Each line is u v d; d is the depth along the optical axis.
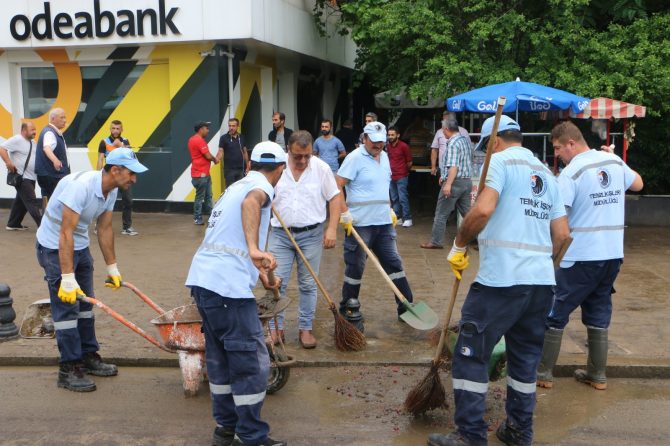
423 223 12.55
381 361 5.61
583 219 4.93
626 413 4.77
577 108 9.43
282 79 15.90
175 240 10.59
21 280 8.09
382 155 6.45
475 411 4.07
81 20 12.64
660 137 12.30
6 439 4.36
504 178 4.02
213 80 12.83
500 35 11.20
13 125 13.73
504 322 4.04
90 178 4.98
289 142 5.68
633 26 11.05
